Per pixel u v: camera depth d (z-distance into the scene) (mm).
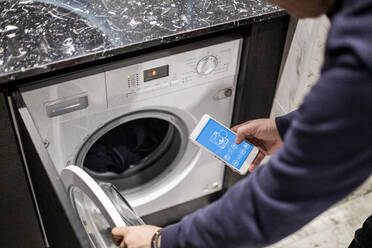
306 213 750
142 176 1756
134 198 1725
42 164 1204
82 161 1567
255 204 771
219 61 1506
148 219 1825
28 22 1370
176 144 1727
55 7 1419
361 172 697
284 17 1499
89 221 1243
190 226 850
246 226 785
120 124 1563
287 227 775
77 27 1369
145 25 1390
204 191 1854
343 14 639
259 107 1717
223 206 810
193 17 1421
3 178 1446
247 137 1407
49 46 1316
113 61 1393
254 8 1452
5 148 1385
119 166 1711
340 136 650
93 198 1086
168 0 1464
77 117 1421
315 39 1424
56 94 1350
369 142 650
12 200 1513
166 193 1745
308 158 690
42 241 1689
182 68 1464
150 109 1544
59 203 1166
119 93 1429
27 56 1290
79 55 1303
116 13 1417
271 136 1316
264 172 762
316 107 658
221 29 1420
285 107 1674
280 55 1595
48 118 1382
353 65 617
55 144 1447
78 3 1438
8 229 1590
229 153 1409
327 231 1854
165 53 1423
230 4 1462
